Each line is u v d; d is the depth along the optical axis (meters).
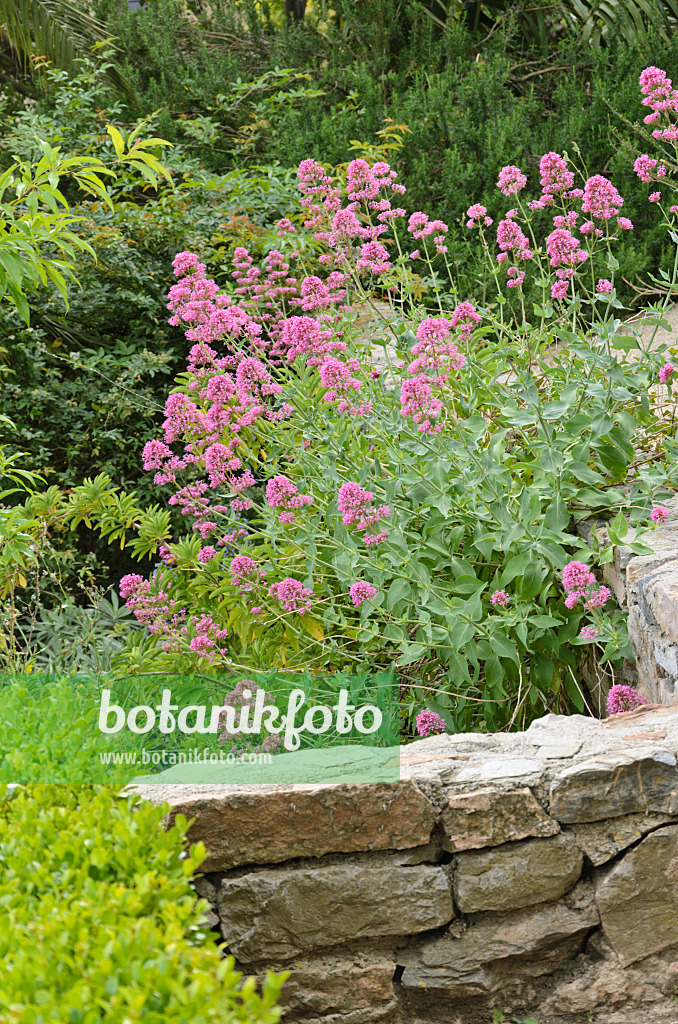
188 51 9.59
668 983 2.03
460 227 6.90
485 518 2.96
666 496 3.23
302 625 3.10
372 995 1.99
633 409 3.41
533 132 7.39
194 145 8.51
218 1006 1.16
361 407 3.04
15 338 5.68
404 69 8.56
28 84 9.60
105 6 9.65
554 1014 2.03
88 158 3.25
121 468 5.91
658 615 2.55
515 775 2.04
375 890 1.98
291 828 1.98
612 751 2.09
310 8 9.98
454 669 2.79
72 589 5.24
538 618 2.77
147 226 6.40
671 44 7.26
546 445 2.94
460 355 3.17
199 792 1.99
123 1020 1.11
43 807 1.76
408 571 2.87
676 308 5.84
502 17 8.62
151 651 3.10
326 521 3.18
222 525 4.80
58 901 1.43
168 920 1.38
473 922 2.01
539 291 6.09
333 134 7.50
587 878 2.04
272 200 6.94
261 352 3.49
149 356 5.89
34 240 3.34
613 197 3.27
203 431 3.20
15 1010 1.12
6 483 5.55
